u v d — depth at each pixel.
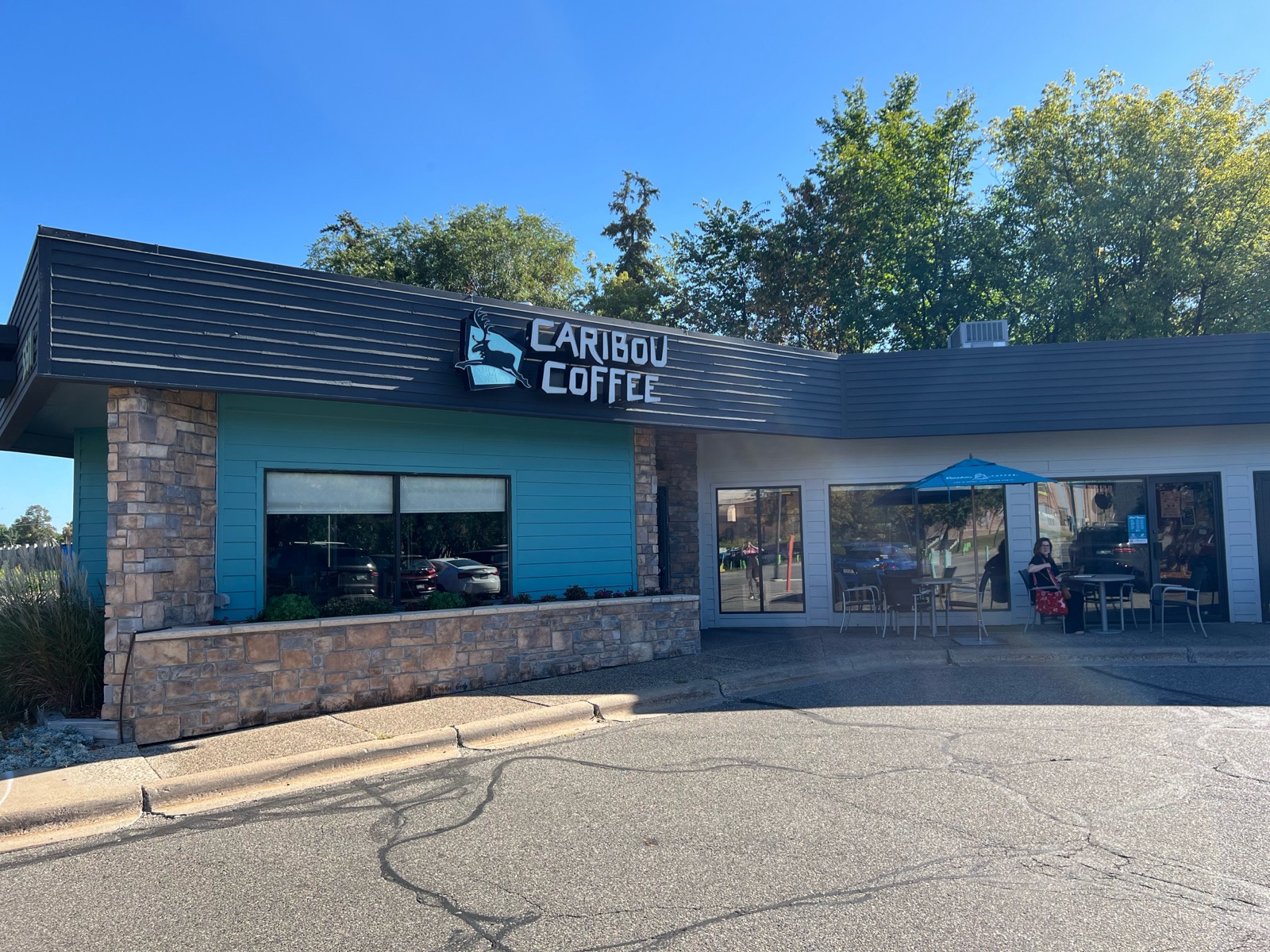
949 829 5.54
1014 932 4.14
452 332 10.15
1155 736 7.70
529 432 11.65
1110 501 14.68
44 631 8.52
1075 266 24.91
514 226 35.97
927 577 14.69
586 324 11.35
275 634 8.62
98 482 11.71
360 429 10.13
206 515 8.93
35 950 4.28
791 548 15.23
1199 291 25.17
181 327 8.28
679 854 5.27
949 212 28.41
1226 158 24.19
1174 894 4.52
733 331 29.72
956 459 14.93
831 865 5.02
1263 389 13.55
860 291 27.55
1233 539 14.41
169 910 4.69
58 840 5.89
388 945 4.21
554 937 4.24
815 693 10.05
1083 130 25.34
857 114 27.98
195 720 8.12
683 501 15.17
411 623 9.55
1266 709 8.70
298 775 7.19
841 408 14.15
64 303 7.69
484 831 5.78
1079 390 13.80
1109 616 14.43
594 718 9.10
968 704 9.17
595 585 12.18
